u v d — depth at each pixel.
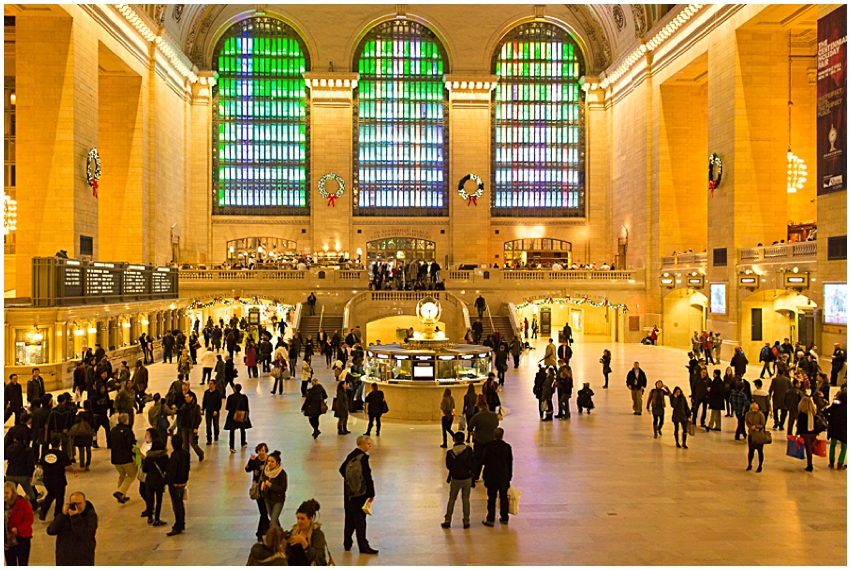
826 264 24.77
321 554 7.01
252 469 9.40
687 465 13.58
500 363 23.80
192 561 8.81
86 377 18.25
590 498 11.48
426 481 12.39
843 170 23.61
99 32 33.31
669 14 38.44
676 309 41.66
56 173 29.95
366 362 20.00
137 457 10.64
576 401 20.84
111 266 27.56
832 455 13.38
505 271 41.84
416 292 37.53
